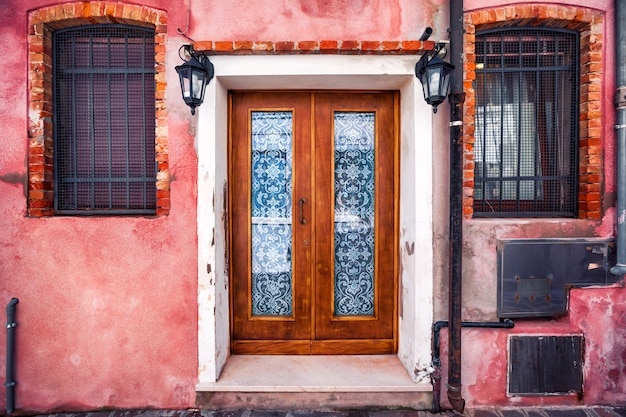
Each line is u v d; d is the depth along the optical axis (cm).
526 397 272
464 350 271
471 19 266
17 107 266
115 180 286
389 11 267
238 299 310
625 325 272
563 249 269
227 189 298
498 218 280
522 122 286
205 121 265
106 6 265
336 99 305
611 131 269
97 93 286
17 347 269
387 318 310
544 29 279
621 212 264
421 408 271
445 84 237
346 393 270
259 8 267
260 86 291
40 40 267
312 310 309
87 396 271
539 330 271
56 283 268
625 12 261
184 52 263
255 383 271
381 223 308
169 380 271
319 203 307
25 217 267
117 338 271
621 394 273
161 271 269
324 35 268
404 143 289
